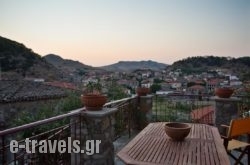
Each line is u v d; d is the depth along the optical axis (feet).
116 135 18.71
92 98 12.17
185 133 8.45
